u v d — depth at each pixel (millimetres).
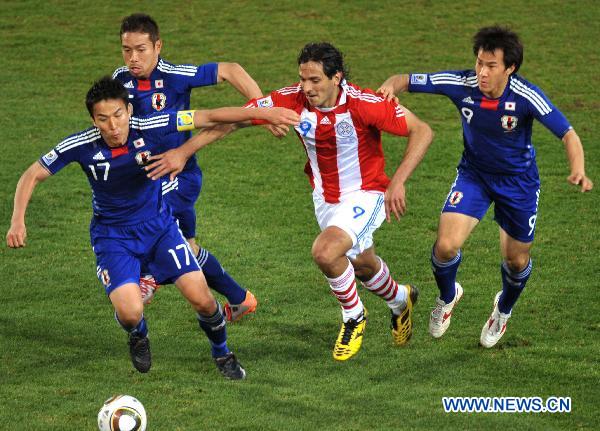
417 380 28047
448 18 62656
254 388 27578
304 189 43688
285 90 27203
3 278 35469
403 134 26828
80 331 31375
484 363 29016
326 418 25781
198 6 65125
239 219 40656
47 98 53906
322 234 26734
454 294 29609
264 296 34062
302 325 31922
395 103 26891
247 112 25750
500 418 25781
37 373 28484
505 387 27531
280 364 29203
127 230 26672
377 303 33594
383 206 27766
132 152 25781
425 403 26641
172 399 26891
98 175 25953
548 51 58094
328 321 32156
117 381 28031
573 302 32875
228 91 54656
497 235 38812
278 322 32156
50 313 32688
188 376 28406
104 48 59875
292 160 46906
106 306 33375
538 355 29391
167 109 30859
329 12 64000
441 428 25234
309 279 35406
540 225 39469
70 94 54406
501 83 26812
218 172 45469
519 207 28484
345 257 26875
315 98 25859
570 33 60344
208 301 26703
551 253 36875
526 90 26844
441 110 51969
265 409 26312
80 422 25547
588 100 52312
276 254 37469
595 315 31891
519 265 28984
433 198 42250
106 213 26625
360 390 27453
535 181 28531
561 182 43625
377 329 31641
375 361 29328
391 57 57469
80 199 42781
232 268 36281
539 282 34500
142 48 30016
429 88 27891
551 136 48688
